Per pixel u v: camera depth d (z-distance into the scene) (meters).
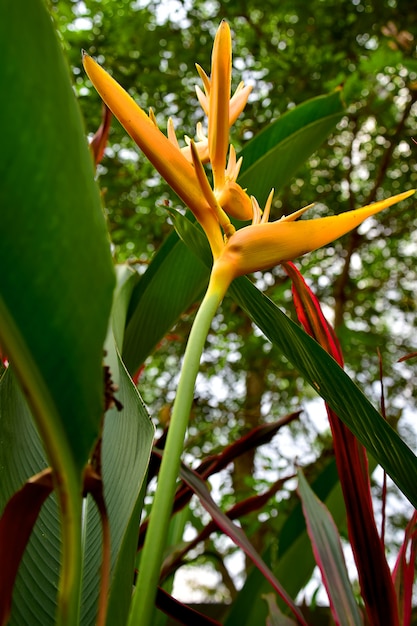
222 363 2.34
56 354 0.20
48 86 0.17
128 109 0.37
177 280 0.70
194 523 0.97
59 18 2.03
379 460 0.39
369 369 2.52
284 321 0.36
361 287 2.79
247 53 2.40
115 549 0.38
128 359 0.72
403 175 2.52
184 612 0.48
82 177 0.18
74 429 0.22
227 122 0.40
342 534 0.80
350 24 2.28
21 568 0.39
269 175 0.73
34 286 0.19
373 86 2.25
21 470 0.41
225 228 0.37
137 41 2.10
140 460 0.38
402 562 0.47
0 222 0.18
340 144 2.54
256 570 0.67
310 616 0.83
